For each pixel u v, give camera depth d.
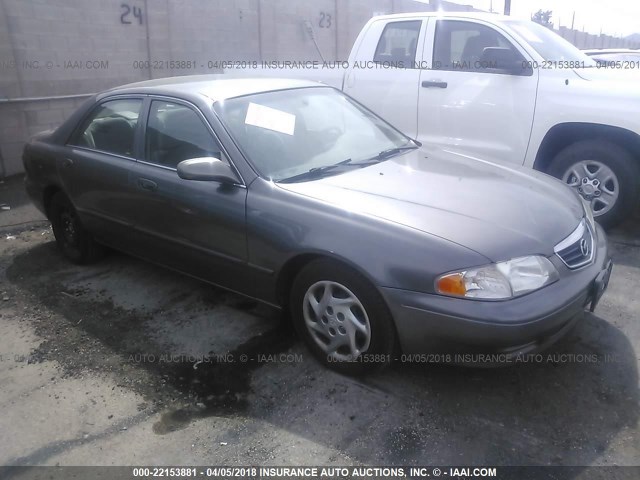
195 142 3.50
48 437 2.70
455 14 5.57
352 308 2.88
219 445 2.60
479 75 5.31
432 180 3.24
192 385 3.04
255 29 11.10
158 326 3.65
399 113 5.83
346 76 6.18
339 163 3.48
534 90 5.02
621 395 2.81
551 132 4.98
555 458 2.43
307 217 2.92
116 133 4.05
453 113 5.47
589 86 4.80
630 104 4.61
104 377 3.14
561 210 3.04
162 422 2.77
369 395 2.88
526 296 2.53
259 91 3.78
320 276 2.94
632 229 5.15
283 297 3.24
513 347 2.53
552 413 2.70
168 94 3.73
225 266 3.40
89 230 4.42
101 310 3.90
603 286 2.95
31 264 4.80
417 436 2.59
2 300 4.13
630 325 3.44
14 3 7.41
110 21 8.58
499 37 5.25
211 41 10.26
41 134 4.87
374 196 2.97
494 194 3.07
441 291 2.53
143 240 3.92
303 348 3.33
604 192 4.87
